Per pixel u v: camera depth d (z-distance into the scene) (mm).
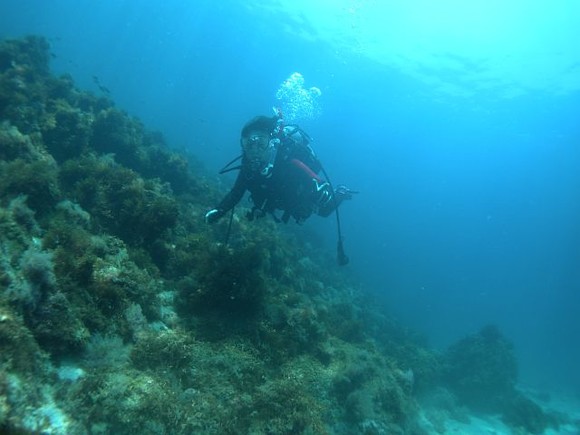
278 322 6195
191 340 4770
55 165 7293
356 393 5777
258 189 5426
